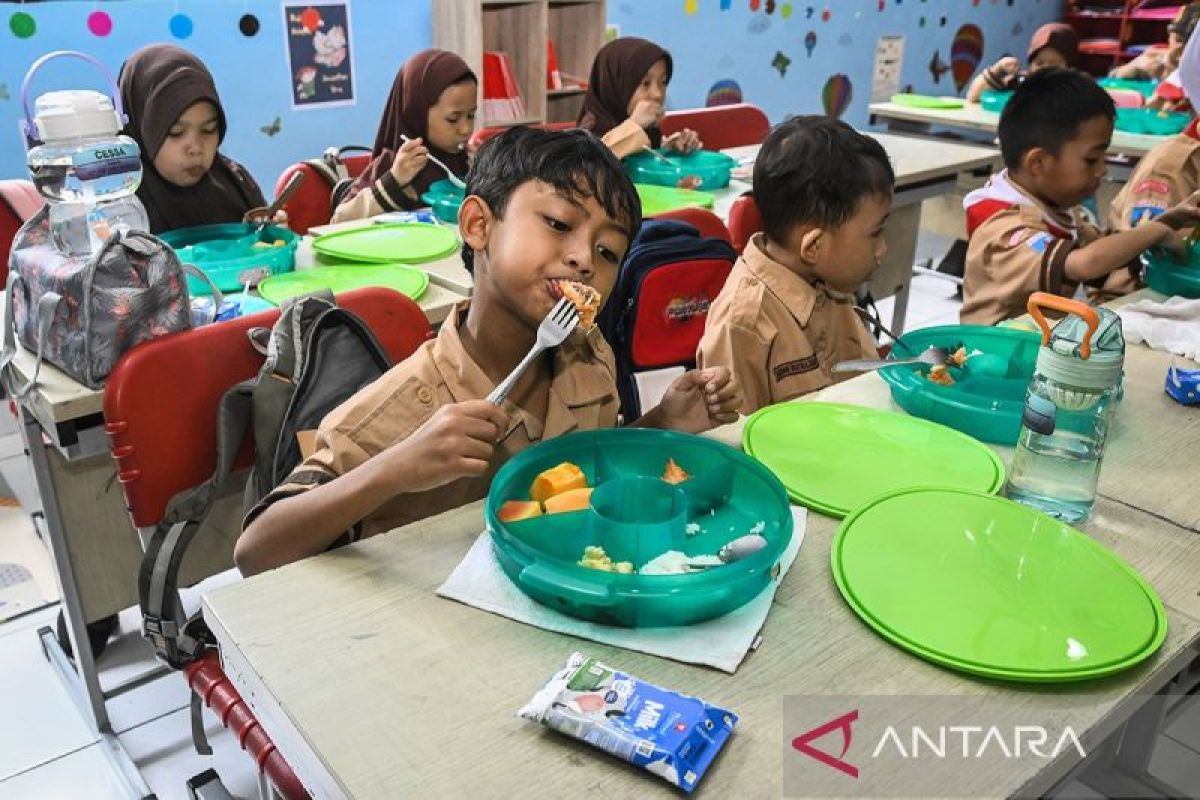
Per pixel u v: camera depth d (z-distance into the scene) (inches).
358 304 54.5
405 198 97.2
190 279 66.9
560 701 24.6
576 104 165.8
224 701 42.6
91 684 63.7
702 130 131.6
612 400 45.6
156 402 48.4
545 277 36.5
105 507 60.7
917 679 26.6
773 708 25.4
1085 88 75.5
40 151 57.4
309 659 27.0
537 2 149.8
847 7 206.8
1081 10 244.1
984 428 42.4
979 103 162.7
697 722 23.8
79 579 61.0
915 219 123.3
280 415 48.6
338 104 142.3
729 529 33.8
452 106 105.8
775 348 57.6
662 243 77.0
